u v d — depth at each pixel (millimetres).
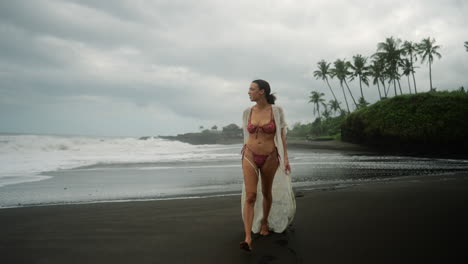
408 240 2852
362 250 2605
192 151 24891
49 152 18000
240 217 4027
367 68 57625
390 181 7840
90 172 9766
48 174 9086
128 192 6430
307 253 2562
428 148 31812
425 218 3697
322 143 43781
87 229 3436
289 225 3498
